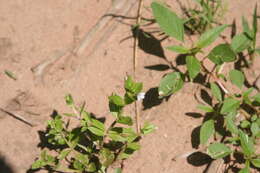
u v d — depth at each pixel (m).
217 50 0.72
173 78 0.72
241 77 0.73
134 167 0.72
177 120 0.74
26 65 0.77
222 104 0.73
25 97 0.75
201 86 0.75
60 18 0.79
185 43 0.78
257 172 0.71
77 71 0.76
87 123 0.69
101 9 0.80
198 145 0.73
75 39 0.78
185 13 0.79
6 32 0.79
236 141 0.72
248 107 0.74
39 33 0.79
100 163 0.70
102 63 0.77
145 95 0.75
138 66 0.77
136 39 0.78
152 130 0.70
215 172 0.71
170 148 0.73
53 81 0.76
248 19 0.79
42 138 0.73
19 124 0.74
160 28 0.77
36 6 0.80
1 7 0.80
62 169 0.71
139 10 0.79
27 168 0.72
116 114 0.68
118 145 0.72
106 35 0.78
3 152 0.73
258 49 0.75
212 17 0.78
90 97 0.75
